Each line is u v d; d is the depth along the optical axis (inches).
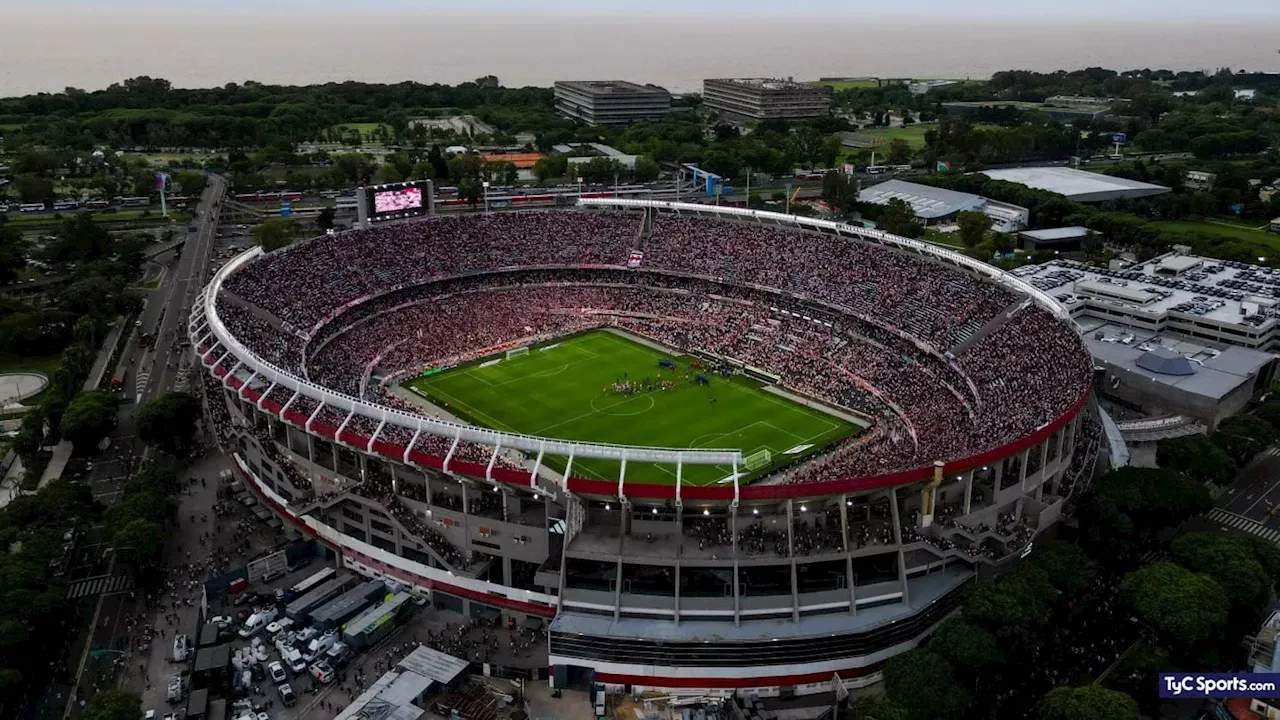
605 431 6530.5
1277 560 4552.2
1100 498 4965.6
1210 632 4062.5
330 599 4746.6
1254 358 7396.7
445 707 4005.9
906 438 6043.3
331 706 4037.9
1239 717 3814.0
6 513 5142.7
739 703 4190.5
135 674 4237.2
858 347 7573.8
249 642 4451.3
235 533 5418.3
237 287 7529.5
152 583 4906.5
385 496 4909.0
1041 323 6663.4
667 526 4525.1
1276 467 6309.1
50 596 4325.8
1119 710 3531.0
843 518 4328.3
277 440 5620.1
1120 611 4667.8
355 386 6968.5
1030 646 4042.8
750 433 6505.9
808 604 4315.9
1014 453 4702.3
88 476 6151.6
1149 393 7017.7
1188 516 5246.1
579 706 4124.0
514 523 4542.3
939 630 4121.6
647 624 4234.7
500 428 6584.6
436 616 4751.5
